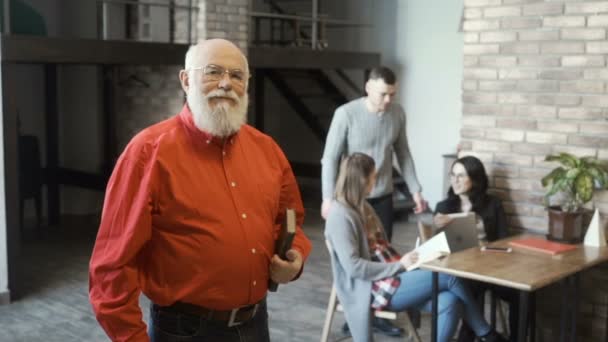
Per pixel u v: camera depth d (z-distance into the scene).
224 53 2.23
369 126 4.48
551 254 3.67
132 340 2.11
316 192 10.09
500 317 4.42
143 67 7.63
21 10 7.44
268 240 2.36
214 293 2.22
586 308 4.21
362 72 9.68
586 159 4.03
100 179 8.09
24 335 4.64
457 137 8.66
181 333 2.24
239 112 2.25
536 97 4.31
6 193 5.22
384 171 4.57
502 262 3.50
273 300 5.35
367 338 3.70
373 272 3.62
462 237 3.90
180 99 7.18
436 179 8.88
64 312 5.11
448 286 3.67
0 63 5.14
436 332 3.55
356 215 3.75
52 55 5.63
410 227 8.27
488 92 4.49
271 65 7.67
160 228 2.17
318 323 4.86
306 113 9.81
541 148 4.31
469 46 4.55
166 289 2.20
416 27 8.93
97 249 2.16
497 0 4.40
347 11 9.59
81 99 8.67
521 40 4.34
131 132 7.91
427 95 8.89
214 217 2.21
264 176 2.41
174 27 7.28
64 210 8.85
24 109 8.45
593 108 4.12
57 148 8.36
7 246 5.26
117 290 2.11
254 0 9.98
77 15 8.47
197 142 2.24
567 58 4.18
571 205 4.02
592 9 4.07
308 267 6.31
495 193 4.50
